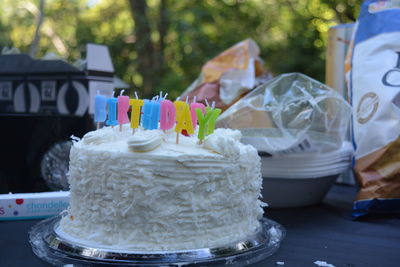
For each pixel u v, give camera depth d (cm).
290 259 106
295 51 530
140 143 100
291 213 161
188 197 100
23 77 223
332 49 223
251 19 559
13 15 459
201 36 513
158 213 99
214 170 102
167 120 108
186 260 94
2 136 176
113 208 101
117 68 557
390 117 151
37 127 180
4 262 102
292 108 148
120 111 116
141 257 94
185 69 540
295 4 557
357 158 157
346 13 501
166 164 98
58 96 212
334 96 151
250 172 113
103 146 108
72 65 210
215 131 122
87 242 102
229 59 224
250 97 158
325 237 129
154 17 551
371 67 159
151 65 507
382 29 161
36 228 123
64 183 176
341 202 181
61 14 561
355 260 107
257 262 103
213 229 104
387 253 112
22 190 178
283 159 154
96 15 596
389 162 150
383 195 149
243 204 110
